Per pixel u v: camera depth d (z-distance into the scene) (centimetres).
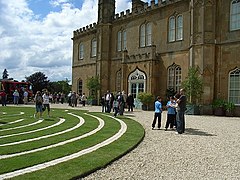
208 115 2420
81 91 4609
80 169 682
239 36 2456
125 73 3409
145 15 3409
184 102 1325
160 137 1211
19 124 1573
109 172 691
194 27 2644
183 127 1323
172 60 3044
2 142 1020
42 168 691
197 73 2573
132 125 1530
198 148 987
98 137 1148
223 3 2562
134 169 719
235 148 988
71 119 1859
